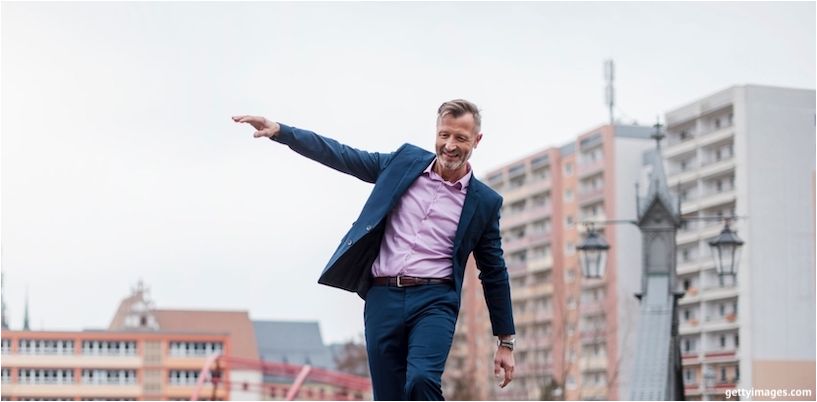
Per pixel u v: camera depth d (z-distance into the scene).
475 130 4.96
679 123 20.58
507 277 5.28
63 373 20.52
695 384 20.02
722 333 19.62
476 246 5.22
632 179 26.00
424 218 5.05
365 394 27.73
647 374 14.52
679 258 21.17
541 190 38.12
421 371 4.80
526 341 40.25
